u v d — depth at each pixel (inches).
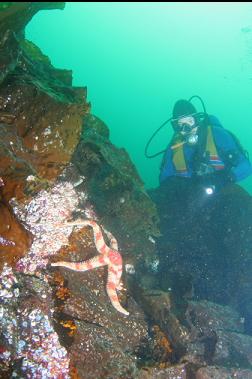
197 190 74.2
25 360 29.3
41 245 36.5
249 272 69.1
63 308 36.5
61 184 41.2
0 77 33.1
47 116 38.3
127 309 43.5
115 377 34.7
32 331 30.9
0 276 31.2
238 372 47.9
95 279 41.6
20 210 34.2
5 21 31.4
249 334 61.4
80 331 35.4
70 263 37.9
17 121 36.5
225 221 73.0
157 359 41.7
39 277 35.8
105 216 52.4
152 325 44.9
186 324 51.9
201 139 71.6
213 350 52.3
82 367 33.6
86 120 63.7
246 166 72.6
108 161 55.2
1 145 32.0
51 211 37.6
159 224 75.1
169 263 68.3
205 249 71.7
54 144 39.3
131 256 54.6
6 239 31.1
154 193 80.3
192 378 43.7
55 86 45.9
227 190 75.5
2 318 29.5
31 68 45.4
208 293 68.6
